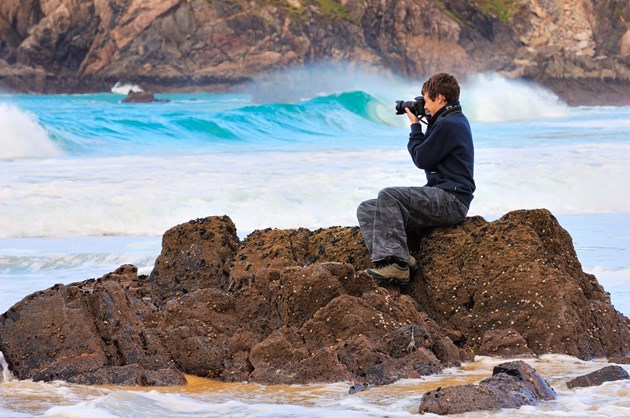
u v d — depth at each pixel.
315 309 9.28
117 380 8.38
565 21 142.75
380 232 9.77
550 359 9.05
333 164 31.02
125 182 26.00
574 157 32.78
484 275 9.67
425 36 135.25
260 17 127.19
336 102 55.34
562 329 9.20
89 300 9.13
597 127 53.97
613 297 12.70
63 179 26.77
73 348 8.79
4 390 8.08
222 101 95.56
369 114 57.31
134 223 21.48
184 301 9.66
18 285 14.74
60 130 37.88
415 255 10.12
